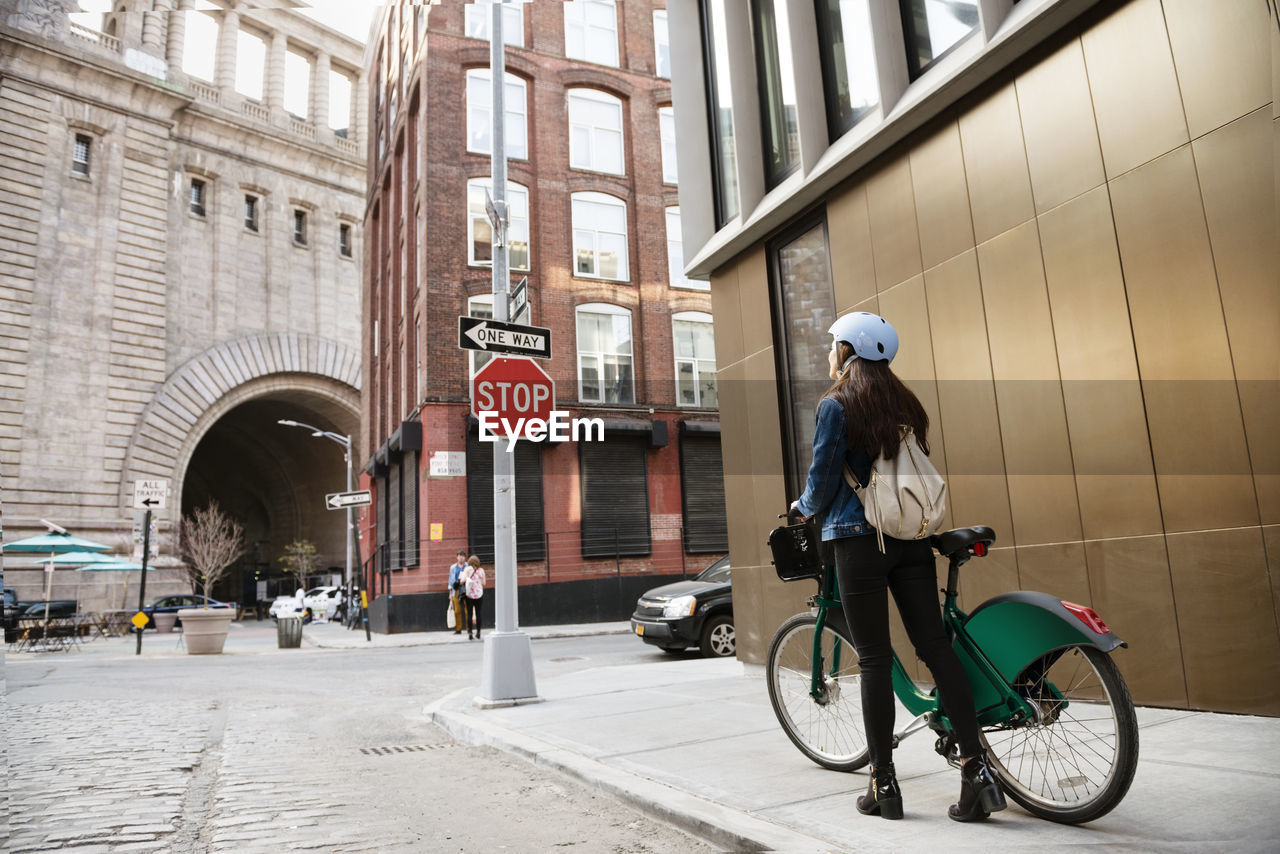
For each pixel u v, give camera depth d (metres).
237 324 44.75
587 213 25.89
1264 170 4.23
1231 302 4.37
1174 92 4.67
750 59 8.84
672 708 6.50
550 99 25.89
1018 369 5.55
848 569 3.47
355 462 49.50
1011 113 5.67
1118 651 4.90
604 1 27.42
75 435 37.38
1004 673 3.34
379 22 33.47
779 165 8.52
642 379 25.39
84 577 35.34
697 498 25.23
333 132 50.81
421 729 7.00
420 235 24.53
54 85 38.81
